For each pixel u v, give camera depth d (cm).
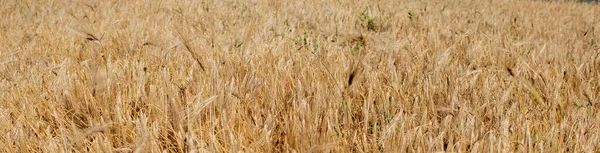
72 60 401
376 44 421
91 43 445
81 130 237
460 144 214
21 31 571
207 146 221
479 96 295
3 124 251
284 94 292
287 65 354
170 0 922
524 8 1187
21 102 283
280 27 600
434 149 215
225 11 793
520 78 295
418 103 285
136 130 231
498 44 500
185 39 317
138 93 278
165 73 308
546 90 296
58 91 292
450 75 329
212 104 261
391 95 298
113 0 877
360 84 310
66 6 842
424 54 431
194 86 303
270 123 245
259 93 294
